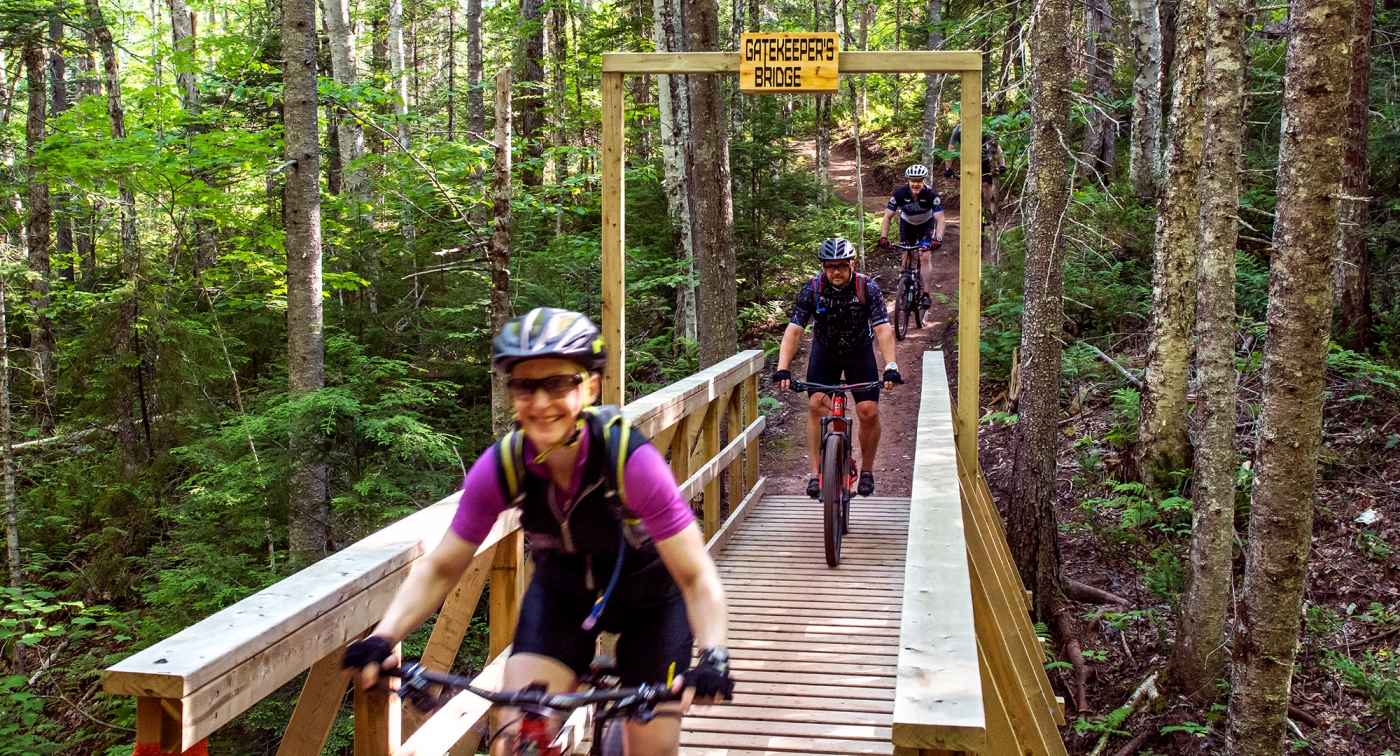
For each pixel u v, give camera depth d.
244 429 8.91
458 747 3.13
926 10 22.59
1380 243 12.30
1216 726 7.90
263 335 14.15
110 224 16.86
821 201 20.28
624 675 2.39
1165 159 10.23
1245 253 13.09
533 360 2.08
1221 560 8.04
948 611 2.43
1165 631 9.03
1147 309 13.09
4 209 14.91
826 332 6.21
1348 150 10.91
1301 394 6.07
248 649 2.04
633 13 21.28
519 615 2.45
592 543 2.29
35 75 15.21
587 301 12.27
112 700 9.48
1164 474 10.20
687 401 5.50
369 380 10.39
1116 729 8.10
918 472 4.04
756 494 7.72
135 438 12.41
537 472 2.23
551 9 20.92
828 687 4.42
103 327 12.23
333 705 2.47
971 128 6.04
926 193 12.68
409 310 12.92
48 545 12.65
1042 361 9.40
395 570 2.69
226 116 13.40
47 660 10.62
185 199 12.44
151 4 25.81
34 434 15.55
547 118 21.16
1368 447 9.96
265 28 16.17
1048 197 9.27
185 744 1.85
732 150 15.92
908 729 1.90
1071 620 9.38
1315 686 8.06
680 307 14.39
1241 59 8.20
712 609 2.13
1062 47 9.12
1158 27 14.92
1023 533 9.54
